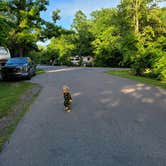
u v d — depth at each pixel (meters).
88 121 7.88
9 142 6.21
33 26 33.06
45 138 6.45
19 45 33.09
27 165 4.97
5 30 20.64
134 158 5.13
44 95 12.74
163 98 11.55
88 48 64.88
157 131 6.79
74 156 5.30
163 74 21.39
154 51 24.94
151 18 31.09
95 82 17.59
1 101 11.50
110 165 4.84
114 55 54.88
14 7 32.59
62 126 7.43
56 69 34.81
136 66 25.50
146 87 15.12
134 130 6.90
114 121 7.82
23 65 20.25
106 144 5.91
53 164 4.97
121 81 18.30
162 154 5.30
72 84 16.58
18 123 7.86
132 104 10.30
